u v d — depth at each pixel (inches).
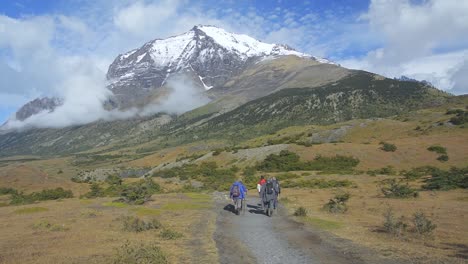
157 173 3887.8
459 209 960.9
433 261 464.4
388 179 2078.0
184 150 7652.6
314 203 1195.9
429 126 4020.7
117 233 695.1
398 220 764.0
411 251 517.0
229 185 2186.3
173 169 4055.1
